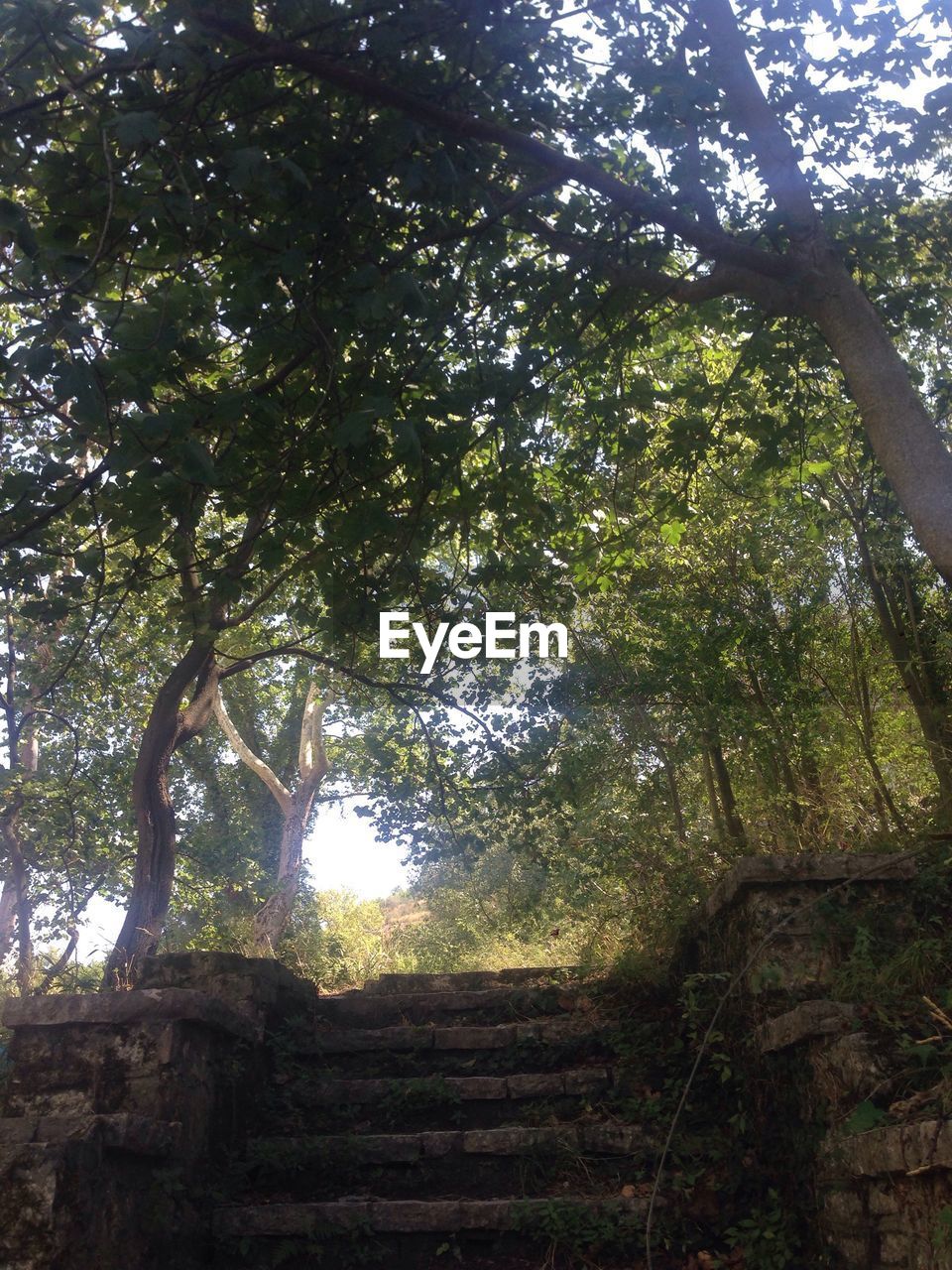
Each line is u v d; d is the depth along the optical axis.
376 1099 5.60
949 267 6.69
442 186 5.15
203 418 4.98
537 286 6.21
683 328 7.15
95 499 5.16
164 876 7.39
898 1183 3.29
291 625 9.39
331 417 5.30
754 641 7.21
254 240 4.96
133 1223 4.04
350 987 9.24
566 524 7.48
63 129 5.14
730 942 5.20
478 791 7.49
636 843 6.98
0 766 9.43
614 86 5.90
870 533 7.24
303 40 5.36
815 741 6.92
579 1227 4.46
